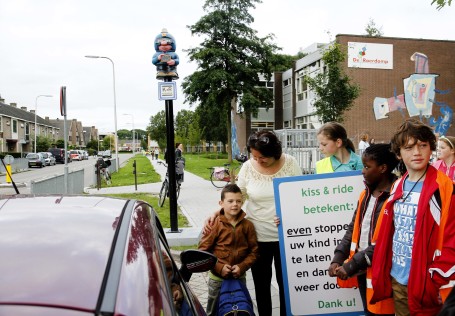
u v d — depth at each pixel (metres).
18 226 1.75
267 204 3.73
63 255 1.55
